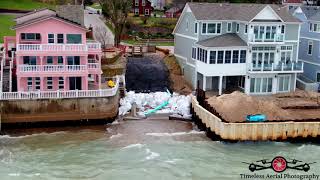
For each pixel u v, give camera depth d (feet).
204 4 200.44
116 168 126.82
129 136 153.58
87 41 195.93
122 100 182.09
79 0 329.52
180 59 215.92
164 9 347.56
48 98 159.84
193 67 199.41
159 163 130.82
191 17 200.13
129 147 142.82
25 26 163.43
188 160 133.80
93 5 361.10
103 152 138.21
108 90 164.25
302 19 220.02
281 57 195.11
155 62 215.10
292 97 187.01
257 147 146.61
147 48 229.25
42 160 131.54
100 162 130.72
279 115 159.63
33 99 158.71
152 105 183.83
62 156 134.72
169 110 179.73
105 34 232.32
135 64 210.59
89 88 176.35
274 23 188.55
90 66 171.94
